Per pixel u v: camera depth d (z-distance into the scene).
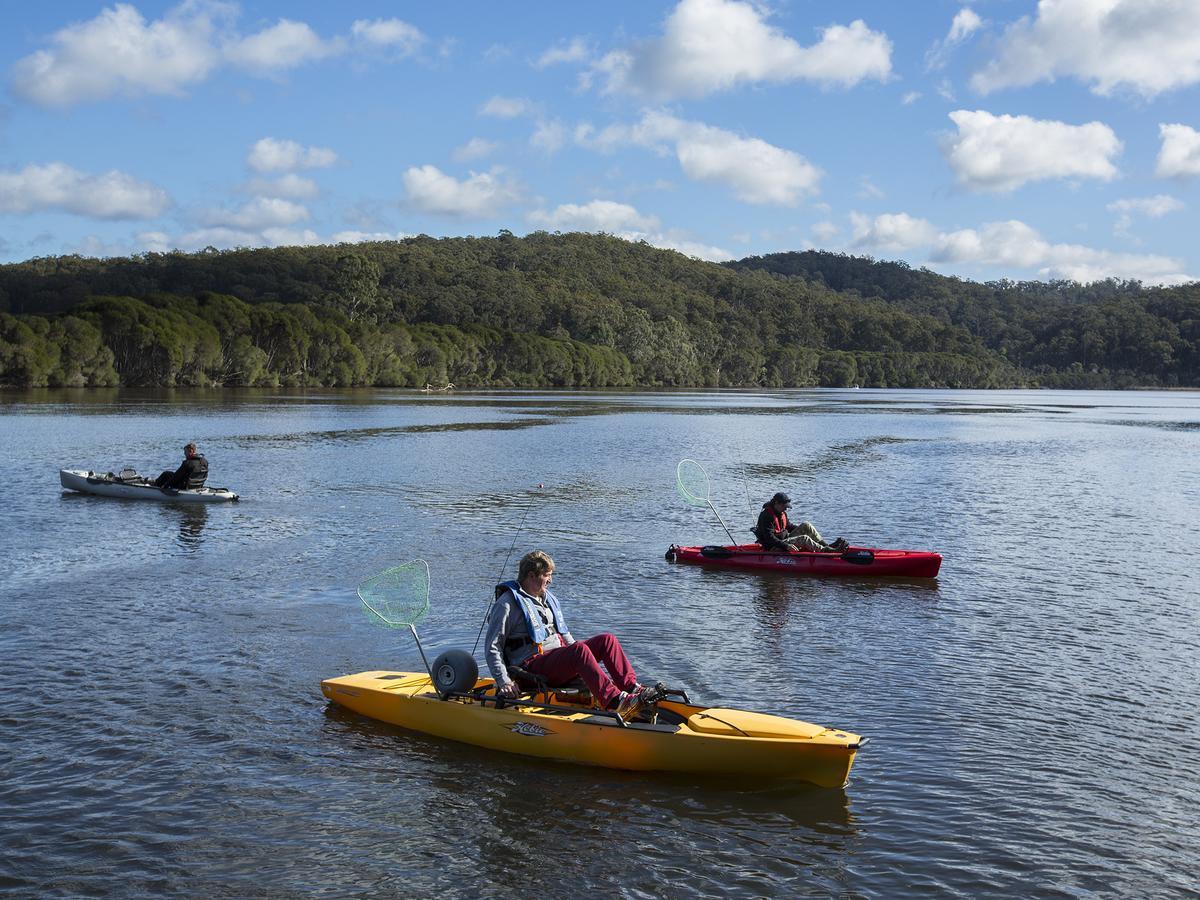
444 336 148.62
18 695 10.93
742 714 9.32
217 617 14.39
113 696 10.96
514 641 9.96
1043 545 21.12
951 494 29.75
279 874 7.40
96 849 7.71
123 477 27.50
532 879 7.37
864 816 8.35
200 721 10.27
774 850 7.78
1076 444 51.84
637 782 8.96
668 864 7.58
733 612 15.13
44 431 49.16
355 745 9.72
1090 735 10.14
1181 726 10.41
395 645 13.07
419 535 21.47
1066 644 13.44
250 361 118.19
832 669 12.23
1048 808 8.52
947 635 13.86
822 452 44.81
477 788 8.84
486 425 59.47
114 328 106.50
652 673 11.98
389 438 48.41
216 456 38.50
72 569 17.69
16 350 94.69
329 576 17.27
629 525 23.25
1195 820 8.34
